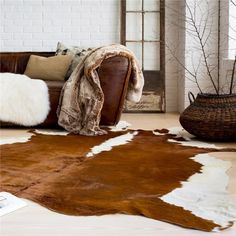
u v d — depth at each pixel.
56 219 1.61
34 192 1.89
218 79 4.71
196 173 2.21
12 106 3.67
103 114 3.74
